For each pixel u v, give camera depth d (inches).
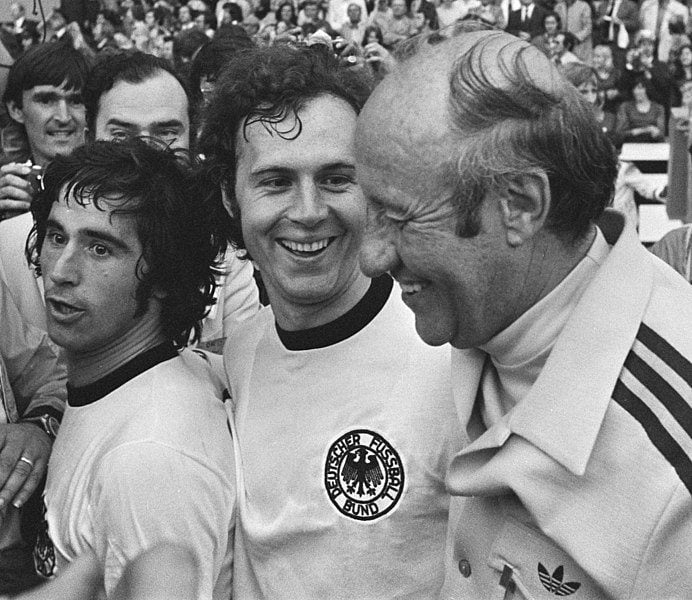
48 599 41.3
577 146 46.9
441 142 45.7
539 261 48.7
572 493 48.6
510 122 45.8
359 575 60.4
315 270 61.1
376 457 60.5
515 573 51.1
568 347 49.1
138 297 64.9
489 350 51.9
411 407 60.6
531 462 49.1
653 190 334.0
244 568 64.1
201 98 116.5
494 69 46.1
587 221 48.6
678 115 171.3
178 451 60.7
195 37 201.3
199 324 73.0
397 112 46.6
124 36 511.8
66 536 62.5
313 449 61.6
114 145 66.1
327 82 60.9
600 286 49.4
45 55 122.6
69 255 63.9
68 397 67.8
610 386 47.9
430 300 49.3
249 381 66.2
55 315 64.9
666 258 130.2
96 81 111.6
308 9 518.6
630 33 491.5
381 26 516.7
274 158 59.8
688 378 47.4
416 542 60.5
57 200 65.1
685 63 447.2
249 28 495.5
